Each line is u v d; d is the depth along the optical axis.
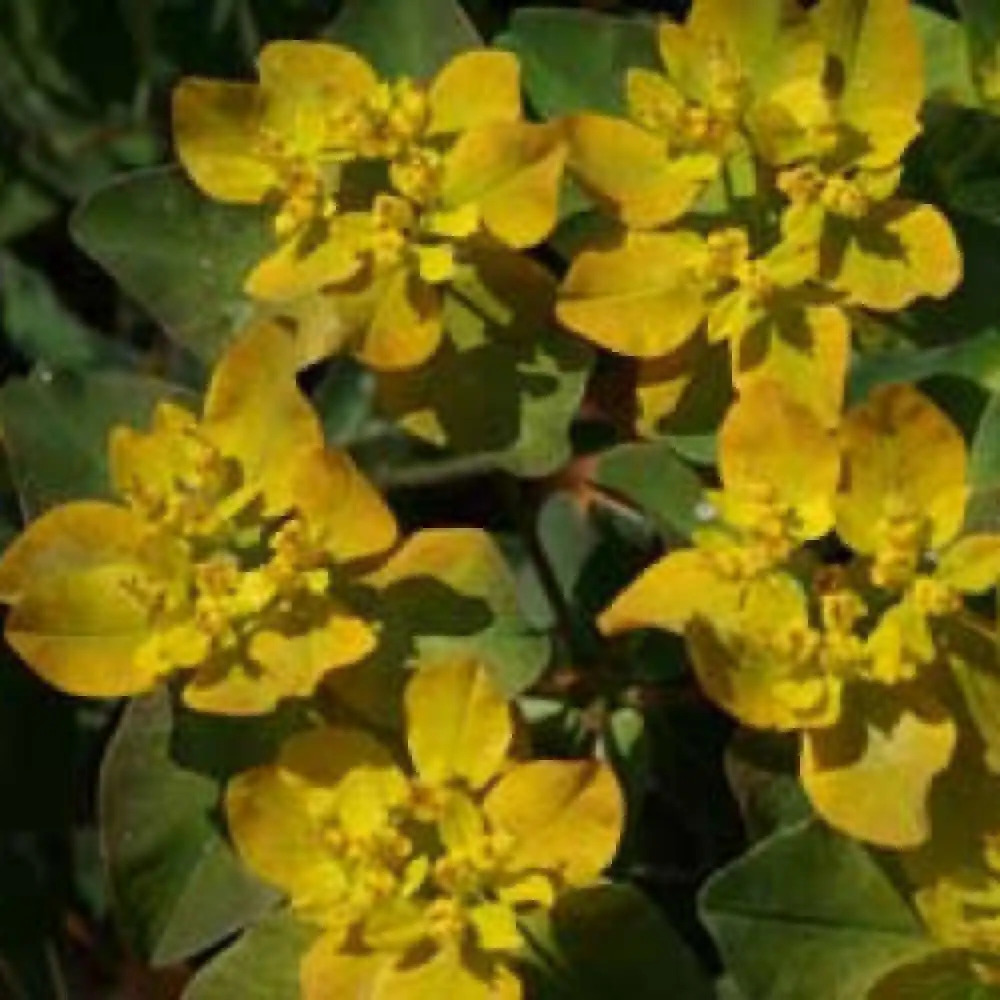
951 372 0.60
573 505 0.64
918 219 0.59
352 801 0.57
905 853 0.58
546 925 0.58
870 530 0.57
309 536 0.58
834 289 0.59
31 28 0.72
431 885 0.57
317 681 0.58
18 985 0.66
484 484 0.64
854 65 0.59
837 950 0.58
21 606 0.58
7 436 0.60
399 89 0.59
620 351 0.59
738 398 0.58
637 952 0.58
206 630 0.58
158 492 0.58
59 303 0.72
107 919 0.68
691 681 0.61
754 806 0.58
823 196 0.58
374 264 0.59
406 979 0.57
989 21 0.61
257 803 0.57
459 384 0.60
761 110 0.59
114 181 0.61
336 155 0.59
